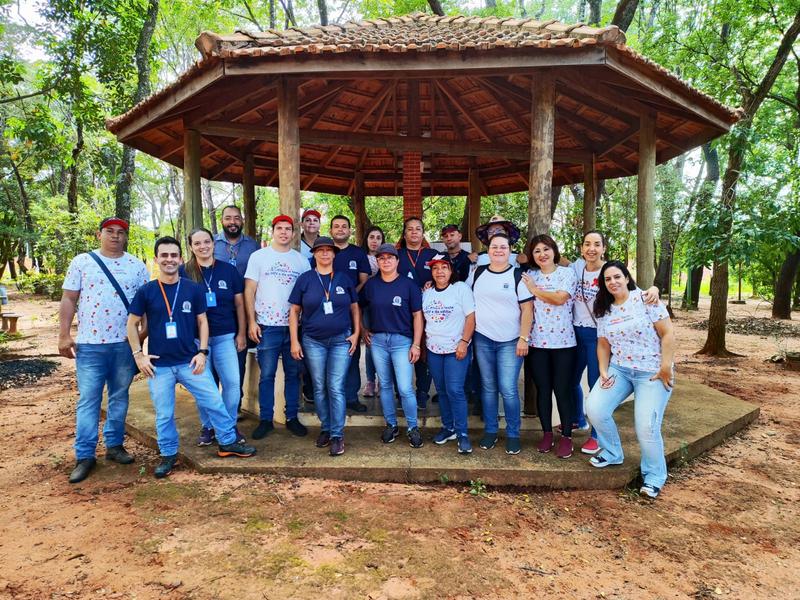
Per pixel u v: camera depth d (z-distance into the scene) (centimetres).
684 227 1612
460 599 239
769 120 1465
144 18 1091
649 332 351
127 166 1184
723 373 831
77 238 1498
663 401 358
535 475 365
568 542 298
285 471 372
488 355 392
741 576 269
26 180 1889
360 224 1003
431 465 370
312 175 995
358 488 355
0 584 244
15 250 1694
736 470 417
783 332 1356
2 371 814
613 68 416
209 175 918
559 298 374
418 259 470
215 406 383
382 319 398
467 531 303
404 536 294
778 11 1022
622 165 842
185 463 394
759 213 878
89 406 380
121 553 271
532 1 2136
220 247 486
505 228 416
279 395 468
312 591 241
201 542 282
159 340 365
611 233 1427
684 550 294
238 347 422
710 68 1066
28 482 372
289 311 420
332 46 400
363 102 745
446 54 411
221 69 422
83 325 379
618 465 375
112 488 356
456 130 848
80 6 962
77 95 1034
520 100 705
